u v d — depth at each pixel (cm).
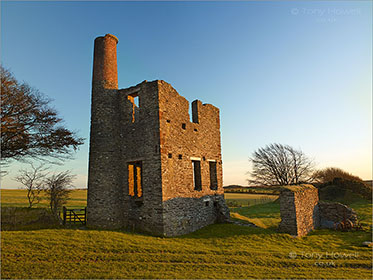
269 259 1109
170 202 1559
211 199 2005
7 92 1464
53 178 2159
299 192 1766
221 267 973
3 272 812
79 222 1728
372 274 953
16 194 4000
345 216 2000
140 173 1861
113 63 1861
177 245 1257
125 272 862
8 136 1527
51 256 980
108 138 1716
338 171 4128
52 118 1708
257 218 2462
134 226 1602
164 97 1669
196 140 1942
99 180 1639
